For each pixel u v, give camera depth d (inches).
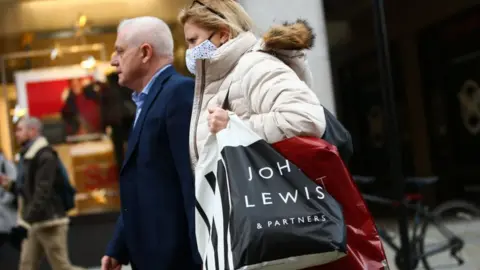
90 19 542.3
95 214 532.7
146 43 206.1
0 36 547.5
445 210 513.7
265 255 139.4
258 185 146.8
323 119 155.4
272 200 144.7
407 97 717.3
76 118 547.5
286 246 140.2
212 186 157.9
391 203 432.5
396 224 498.3
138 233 194.7
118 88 547.5
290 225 141.4
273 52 170.4
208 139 159.2
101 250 526.9
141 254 193.6
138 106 210.2
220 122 157.2
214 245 148.3
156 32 207.5
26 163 424.2
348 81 574.6
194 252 178.7
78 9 542.3
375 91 606.2
